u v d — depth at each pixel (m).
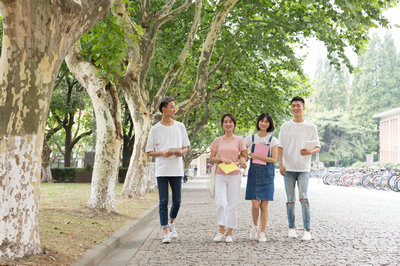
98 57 8.61
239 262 5.38
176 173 7.01
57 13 4.54
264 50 18.47
